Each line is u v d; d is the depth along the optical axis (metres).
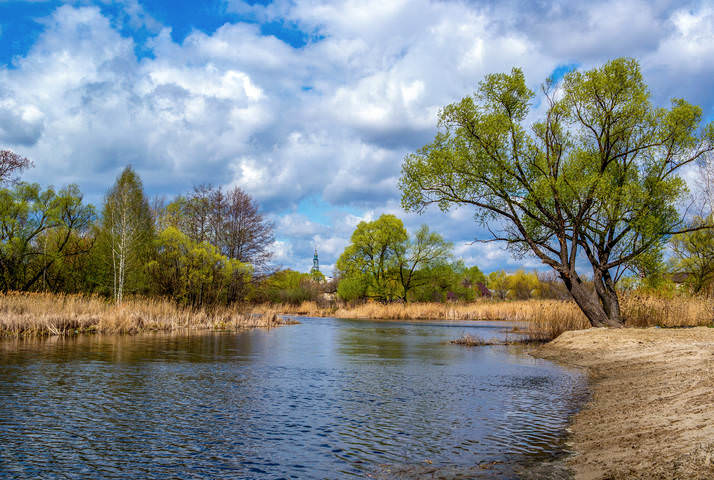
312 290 68.31
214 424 7.70
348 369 14.09
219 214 45.41
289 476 5.58
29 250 37.12
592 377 12.75
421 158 23.84
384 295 62.84
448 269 62.66
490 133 22.22
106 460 6.00
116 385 10.67
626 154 23.06
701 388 8.72
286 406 9.04
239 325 31.70
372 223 62.81
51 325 22.72
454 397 10.07
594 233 23.47
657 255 21.83
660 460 5.36
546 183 21.62
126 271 38.44
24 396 9.33
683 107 21.14
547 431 7.46
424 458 6.22
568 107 22.83
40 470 5.62
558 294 52.72
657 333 18.03
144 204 43.16
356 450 6.53
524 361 16.44
